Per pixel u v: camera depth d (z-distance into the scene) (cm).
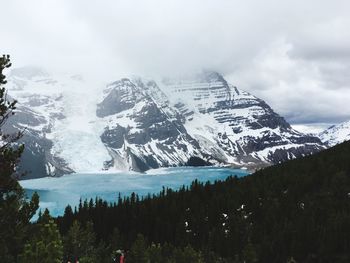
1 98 2505
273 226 15975
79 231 13000
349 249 13250
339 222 14225
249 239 15988
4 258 2475
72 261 12088
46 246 3016
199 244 16625
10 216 2508
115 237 15150
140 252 11781
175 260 11931
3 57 2522
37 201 2638
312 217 15475
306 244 13988
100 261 12150
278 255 14112
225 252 15438
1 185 2441
